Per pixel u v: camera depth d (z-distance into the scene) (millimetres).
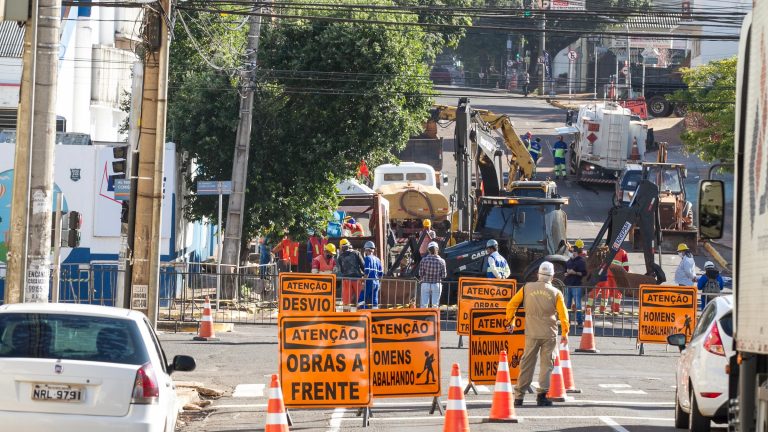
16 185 48531
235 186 105500
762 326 25703
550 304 51594
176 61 123312
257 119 117812
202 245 150125
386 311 47125
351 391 44000
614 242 105250
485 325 54500
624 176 166500
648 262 107188
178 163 118688
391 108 119312
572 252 108625
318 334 44156
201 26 115375
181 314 90750
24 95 48500
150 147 68750
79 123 136625
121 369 31828
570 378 57469
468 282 76625
